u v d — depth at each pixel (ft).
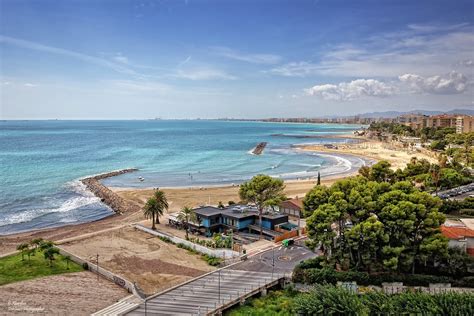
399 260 168.04
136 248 243.81
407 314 129.39
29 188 457.68
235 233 264.72
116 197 409.69
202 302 159.33
